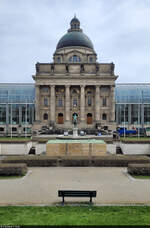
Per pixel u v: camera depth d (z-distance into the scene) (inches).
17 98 3550.7
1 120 3503.9
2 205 513.7
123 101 3543.3
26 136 2655.0
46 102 3489.2
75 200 556.7
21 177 802.2
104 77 3346.5
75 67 3444.9
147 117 3518.7
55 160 1028.5
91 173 878.4
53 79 3368.6
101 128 3036.4
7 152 1455.5
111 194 605.6
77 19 4168.3
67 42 3836.1
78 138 1615.4
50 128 3036.4
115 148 1488.7
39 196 586.9
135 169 839.7
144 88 3636.8
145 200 555.8
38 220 419.8
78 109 3484.3
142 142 1487.5
